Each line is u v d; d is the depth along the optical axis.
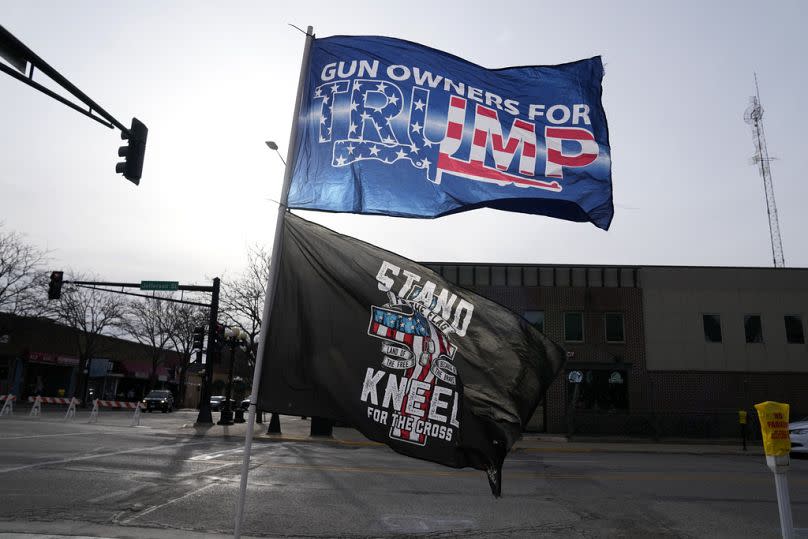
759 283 32.84
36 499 8.56
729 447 25.09
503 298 32.56
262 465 13.53
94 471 11.09
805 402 31.62
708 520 8.80
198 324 55.47
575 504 9.95
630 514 9.16
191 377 71.44
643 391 31.70
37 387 45.59
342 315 4.64
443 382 4.43
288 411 4.48
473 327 4.55
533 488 11.61
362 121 5.21
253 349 35.97
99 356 51.50
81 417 31.42
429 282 4.66
